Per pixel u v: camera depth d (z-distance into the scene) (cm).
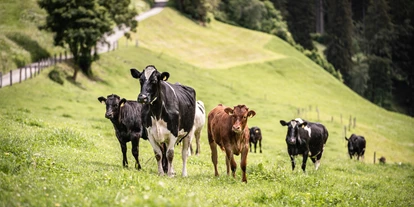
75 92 5331
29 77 5194
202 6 13175
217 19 14112
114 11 6931
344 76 13900
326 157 3753
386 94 13700
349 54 14088
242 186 1480
